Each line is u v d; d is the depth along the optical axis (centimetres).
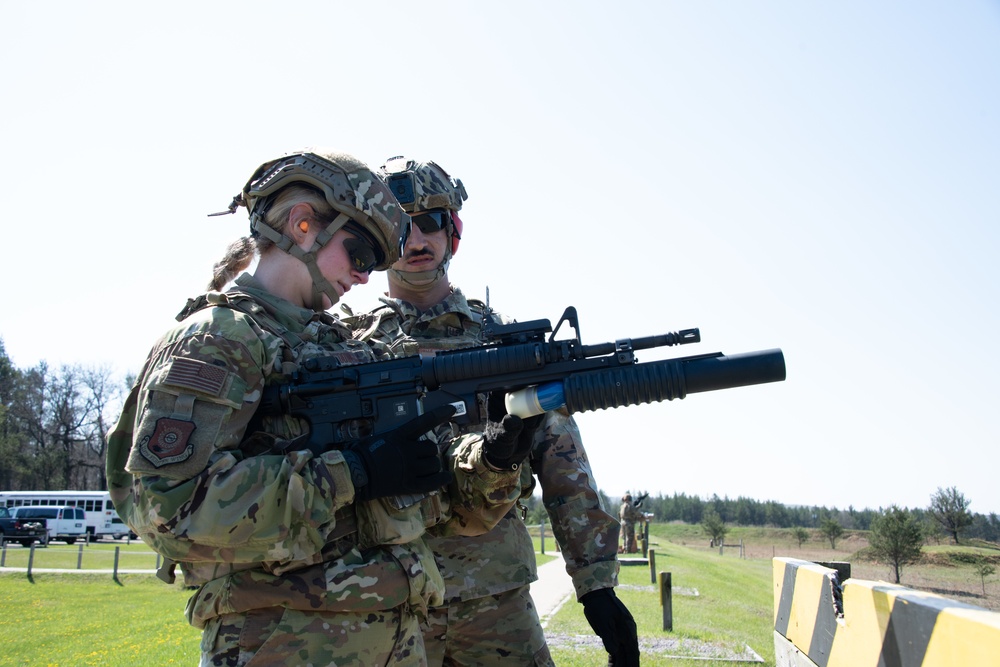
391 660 272
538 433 433
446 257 473
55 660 1010
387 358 341
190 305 286
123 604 1659
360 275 315
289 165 296
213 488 242
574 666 805
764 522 9588
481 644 403
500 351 312
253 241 306
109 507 4756
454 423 317
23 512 4384
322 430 289
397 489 269
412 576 277
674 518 11050
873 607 307
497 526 411
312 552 252
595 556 413
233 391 259
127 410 280
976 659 217
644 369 302
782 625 496
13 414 7575
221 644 256
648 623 1182
